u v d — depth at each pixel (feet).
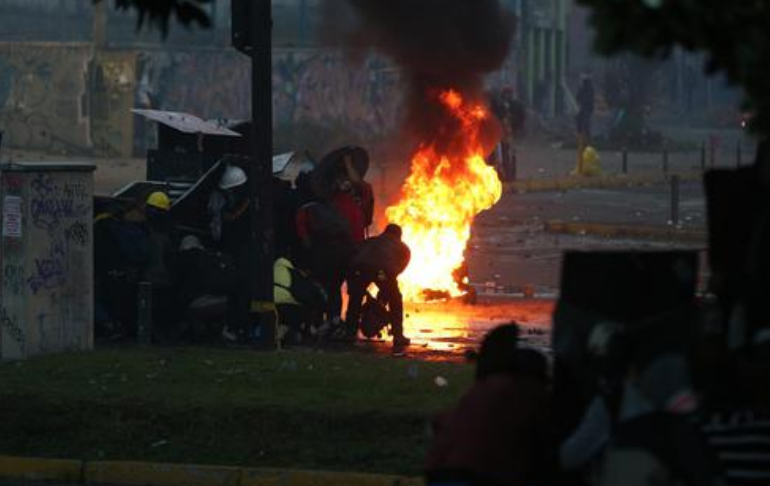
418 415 123.13
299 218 167.63
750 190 67.82
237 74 481.05
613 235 296.71
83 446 123.75
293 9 502.38
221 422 124.88
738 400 66.90
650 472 64.23
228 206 165.58
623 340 66.39
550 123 623.77
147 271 162.50
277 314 162.40
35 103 469.98
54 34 491.31
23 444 124.57
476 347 166.50
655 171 457.27
